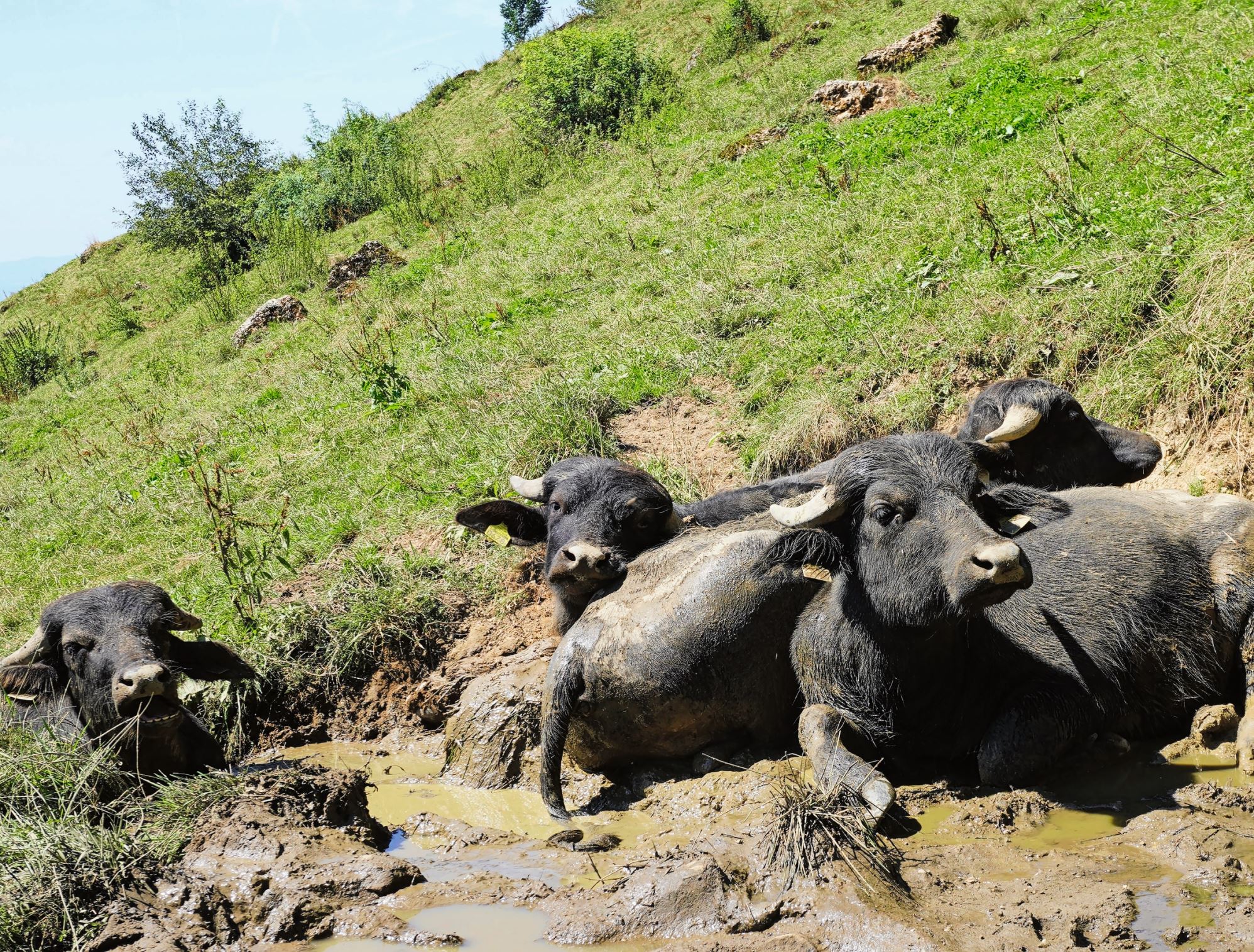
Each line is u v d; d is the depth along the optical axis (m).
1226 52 13.98
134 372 25.22
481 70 41.59
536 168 25.45
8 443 22.84
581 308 15.23
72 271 43.19
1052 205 11.52
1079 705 5.99
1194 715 6.23
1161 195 10.57
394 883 5.43
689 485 10.15
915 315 10.98
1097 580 6.29
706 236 15.81
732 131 21.83
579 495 7.38
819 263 13.17
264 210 34.38
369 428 13.64
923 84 19.53
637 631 6.60
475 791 7.23
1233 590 6.17
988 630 6.25
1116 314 9.32
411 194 28.45
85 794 6.25
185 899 5.35
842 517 5.91
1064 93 15.32
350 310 20.67
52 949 5.01
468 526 8.12
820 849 4.88
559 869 5.56
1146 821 5.12
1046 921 4.33
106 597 7.32
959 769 6.32
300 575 10.45
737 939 4.45
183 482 14.24
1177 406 8.59
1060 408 7.54
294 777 6.41
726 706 6.49
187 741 7.39
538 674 7.76
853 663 6.10
